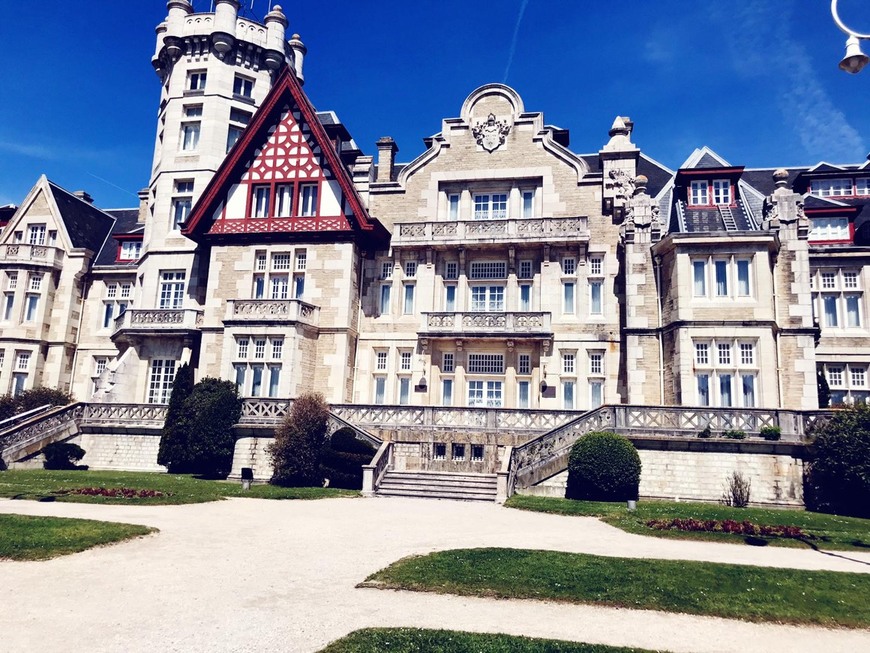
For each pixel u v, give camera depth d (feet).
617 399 82.99
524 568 32.81
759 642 25.12
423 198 95.14
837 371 87.51
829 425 58.34
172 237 100.89
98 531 39.29
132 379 94.99
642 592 29.96
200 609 26.63
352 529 44.11
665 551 38.27
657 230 81.35
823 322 88.28
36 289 110.83
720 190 85.56
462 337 86.02
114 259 117.70
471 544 39.22
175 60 106.93
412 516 50.39
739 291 74.23
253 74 107.86
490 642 23.17
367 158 99.60
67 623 24.85
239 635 23.75
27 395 95.71
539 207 91.50
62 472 73.05
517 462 64.54
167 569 32.60
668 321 76.54
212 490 62.85
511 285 89.30
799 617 27.86
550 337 83.87
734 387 71.97
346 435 70.54
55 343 109.81
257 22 109.19
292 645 22.84
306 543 39.32
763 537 43.24
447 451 72.74
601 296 86.84
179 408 81.92
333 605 27.53
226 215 95.66
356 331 91.81
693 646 24.38
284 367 83.82
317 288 90.84
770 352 71.41
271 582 30.76
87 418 86.07
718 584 31.17
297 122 97.09
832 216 90.53
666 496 61.52
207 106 103.55
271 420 77.05
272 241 93.56
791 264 75.97
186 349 94.43
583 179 90.38
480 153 94.79
